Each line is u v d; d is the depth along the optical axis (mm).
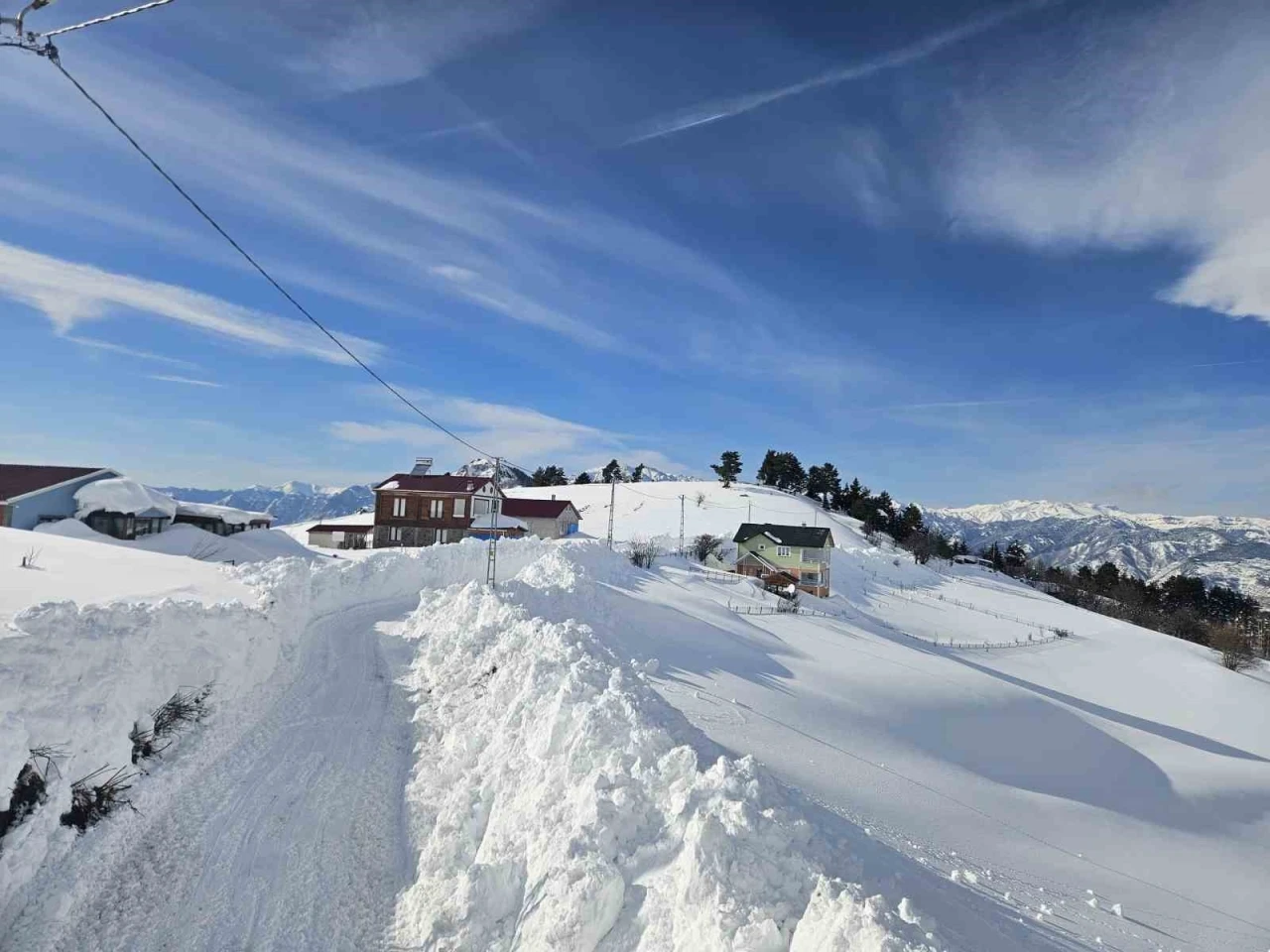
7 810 6086
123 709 8031
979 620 57969
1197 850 14758
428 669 13867
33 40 7105
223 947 6023
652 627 23109
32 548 17734
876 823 10094
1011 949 6020
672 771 7020
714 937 4820
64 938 5785
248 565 21438
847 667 24422
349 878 7152
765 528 61562
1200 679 43969
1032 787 18422
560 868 5742
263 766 9195
